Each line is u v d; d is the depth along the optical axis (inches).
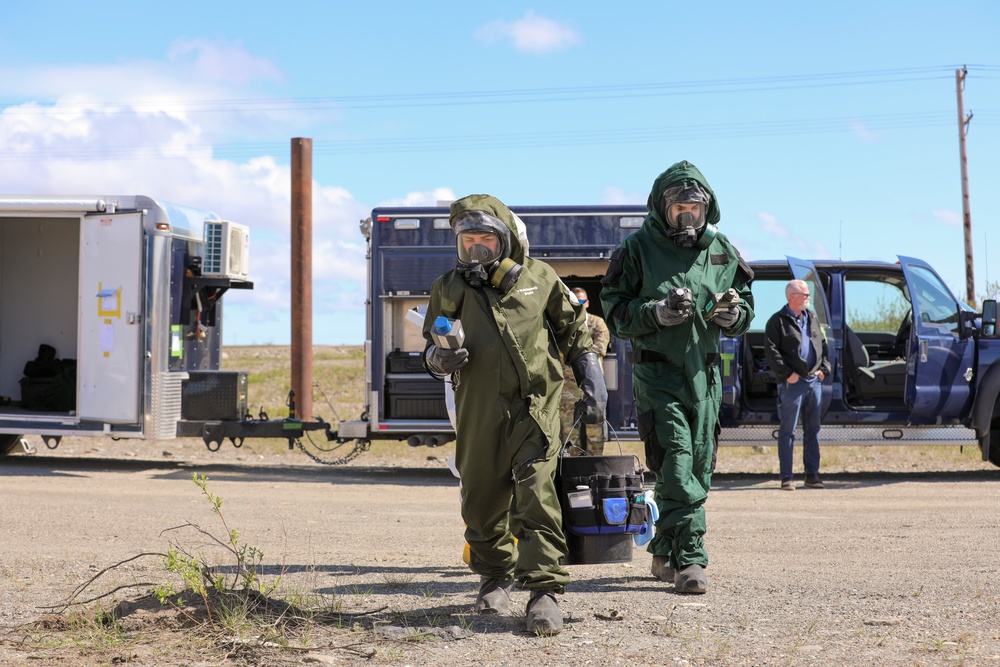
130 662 157.4
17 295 604.1
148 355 492.7
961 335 464.8
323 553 273.3
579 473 191.9
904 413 464.8
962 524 330.3
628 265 216.1
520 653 162.4
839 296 464.8
